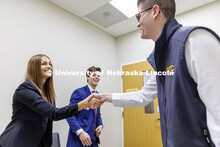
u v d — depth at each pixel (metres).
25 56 1.76
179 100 0.52
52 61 2.04
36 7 1.96
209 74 0.42
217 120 0.39
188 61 0.50
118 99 1.07
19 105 1.02
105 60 3.00
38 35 1.92
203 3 2.24
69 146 1.57
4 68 1.57
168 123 0.57
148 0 0.73
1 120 1.49
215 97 0.40
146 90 1.04
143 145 2.61
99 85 2.75
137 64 2.97
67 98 2.13
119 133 2.96
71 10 2.38
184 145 0.49
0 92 1.52
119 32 3.19
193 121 0.48
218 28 2.12
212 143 0.44
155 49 0.67
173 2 0.72
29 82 1.07
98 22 2.76
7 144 0.89
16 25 1.72
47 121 1.13
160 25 0.71
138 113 2.78
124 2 2.23
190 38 0.50
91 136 1.65
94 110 1.78
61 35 2.22
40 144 1.09
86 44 2.62
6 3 1.67
